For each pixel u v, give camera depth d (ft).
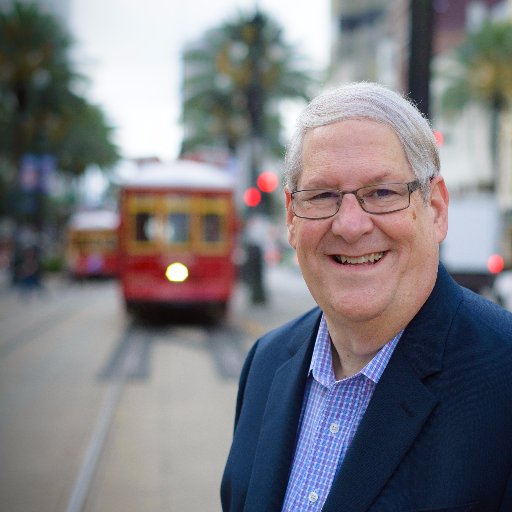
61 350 37.47
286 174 4.67
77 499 15.39
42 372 30.94
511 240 123.75
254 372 5.34
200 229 46.44
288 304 65.98
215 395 26.18
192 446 19.72
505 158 135.95
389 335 4.23
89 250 109.29
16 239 104.37
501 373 3.83
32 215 124.57
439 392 3.92
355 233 4.13
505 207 127.34
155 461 18.38
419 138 4.26
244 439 5.10
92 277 113.29
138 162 49.06
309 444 4.50
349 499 3.92
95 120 140.87
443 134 157.07
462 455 3.73
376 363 4.22
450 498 3.67
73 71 103.35
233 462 5.10
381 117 4.20
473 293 4.61
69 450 19.30
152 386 27.84
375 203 4.18
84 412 23.56
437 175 4.44
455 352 3.98
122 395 26.16
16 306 67.97
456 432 3.79
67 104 105.70
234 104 82.48
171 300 45.91
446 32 164.76
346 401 4.36
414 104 4.55
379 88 4.33
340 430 4.33
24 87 100.42
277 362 5.15
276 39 75.25
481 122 143.84
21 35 96.94
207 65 83.41
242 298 72.69
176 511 15.03
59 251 184.44
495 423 3.74
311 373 4.71
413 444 3.90
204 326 47.93
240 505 4.89
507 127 134.92
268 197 62.54
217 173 49.93
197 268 46.16
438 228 4.54
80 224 111.55
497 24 101.60
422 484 3.79
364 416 4.07
